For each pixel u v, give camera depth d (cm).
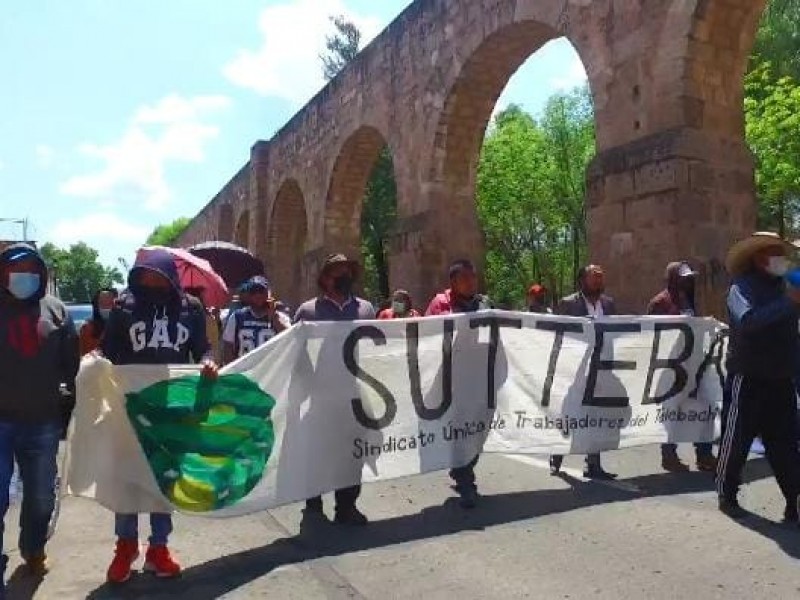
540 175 3241
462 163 1716
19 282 435
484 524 537
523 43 1496
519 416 626
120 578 437
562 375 645
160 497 452
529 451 625
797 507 515
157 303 472
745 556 455
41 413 440
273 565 464
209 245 1330
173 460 464
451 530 525
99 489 450
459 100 1642
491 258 3684
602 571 436
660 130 1038
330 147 2323
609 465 732
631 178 1062
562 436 640
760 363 517
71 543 527
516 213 3322
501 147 3319
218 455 482
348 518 554
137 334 466
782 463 522
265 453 506
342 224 2377
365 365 562
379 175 3328
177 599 413
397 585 425
